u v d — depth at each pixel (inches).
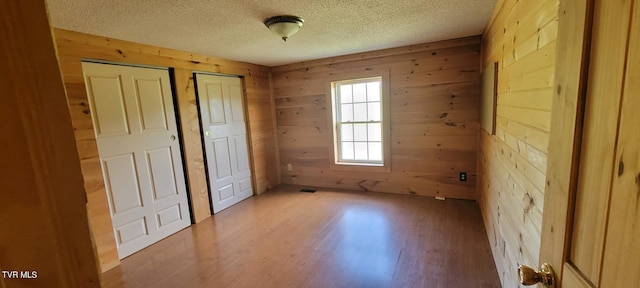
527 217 52.9
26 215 12.1
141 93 111.2
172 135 123.5
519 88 59.9
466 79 135.2
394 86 150.9
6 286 12.0
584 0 21.9
